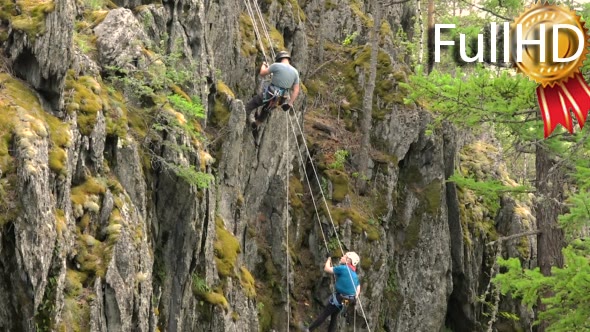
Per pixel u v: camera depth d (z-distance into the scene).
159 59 9.84
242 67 13.88
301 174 15.25
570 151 11.28
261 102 12.29
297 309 14.00
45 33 7.62
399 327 16.02
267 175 13.53
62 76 7.76
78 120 8.02
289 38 16.61
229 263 10.77
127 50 9.56
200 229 9.63
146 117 9.41
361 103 17.31
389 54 18.25
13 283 6.46
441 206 16.89
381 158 16.52
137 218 8.38
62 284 6.91
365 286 14.84
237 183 12.02
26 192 6.59
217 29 13.02
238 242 11.36
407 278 16.36
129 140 8.75
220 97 12.21
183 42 11.14
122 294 7.62
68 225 7.31
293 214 14.52
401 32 20.69
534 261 19.02
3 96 7.20
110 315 7.50
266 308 13.03
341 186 15.41
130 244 7.90
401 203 16.81
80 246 7.46
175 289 9.41
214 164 11.61
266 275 13.31
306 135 16.03
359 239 14.95
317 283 14.41
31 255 6.51
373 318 14.91
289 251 14.02
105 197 7.98
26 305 6.49
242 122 11.93
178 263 9.47
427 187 17.02
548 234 13.25
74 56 8.46
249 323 10.96
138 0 11.00
